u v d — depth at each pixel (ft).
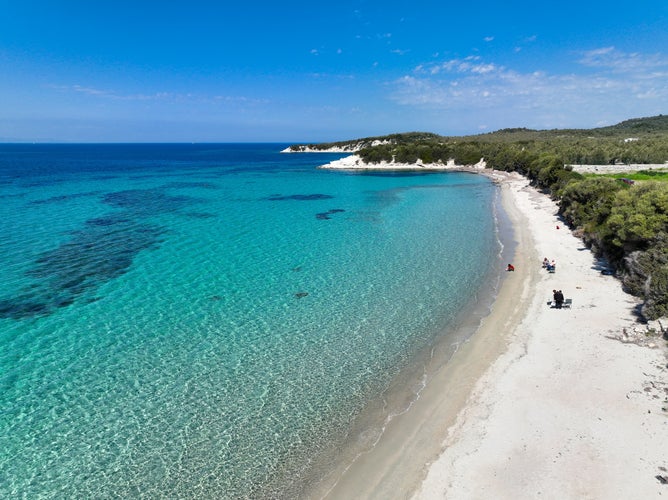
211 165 482.69
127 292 88.53
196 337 70.28
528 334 67.51
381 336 69.92
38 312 78.69
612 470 40.06
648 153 321.11
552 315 73.56
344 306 81.66
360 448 45.83
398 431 47.96
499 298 82.89
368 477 41.91
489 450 43.86
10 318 76.07
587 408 48.98
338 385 57.11
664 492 37.22
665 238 80.79
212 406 53.31
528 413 48.98
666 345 59.88
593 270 95.09
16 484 42.39
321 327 73.36
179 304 82.94
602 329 67.05
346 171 403.34
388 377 58.59
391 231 143.23
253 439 47.70
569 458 41.96
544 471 40.63
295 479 42.29
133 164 488.44
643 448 42.34
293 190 257.96
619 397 50.34
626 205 98.27
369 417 50.70
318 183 298.15
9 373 59.93
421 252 116.57
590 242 112.27
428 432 47.39
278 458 44.96
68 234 134.82
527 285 88.48
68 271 100.07
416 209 187.93
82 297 85.81
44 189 243.19
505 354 62.18
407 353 64.54
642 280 79.56
